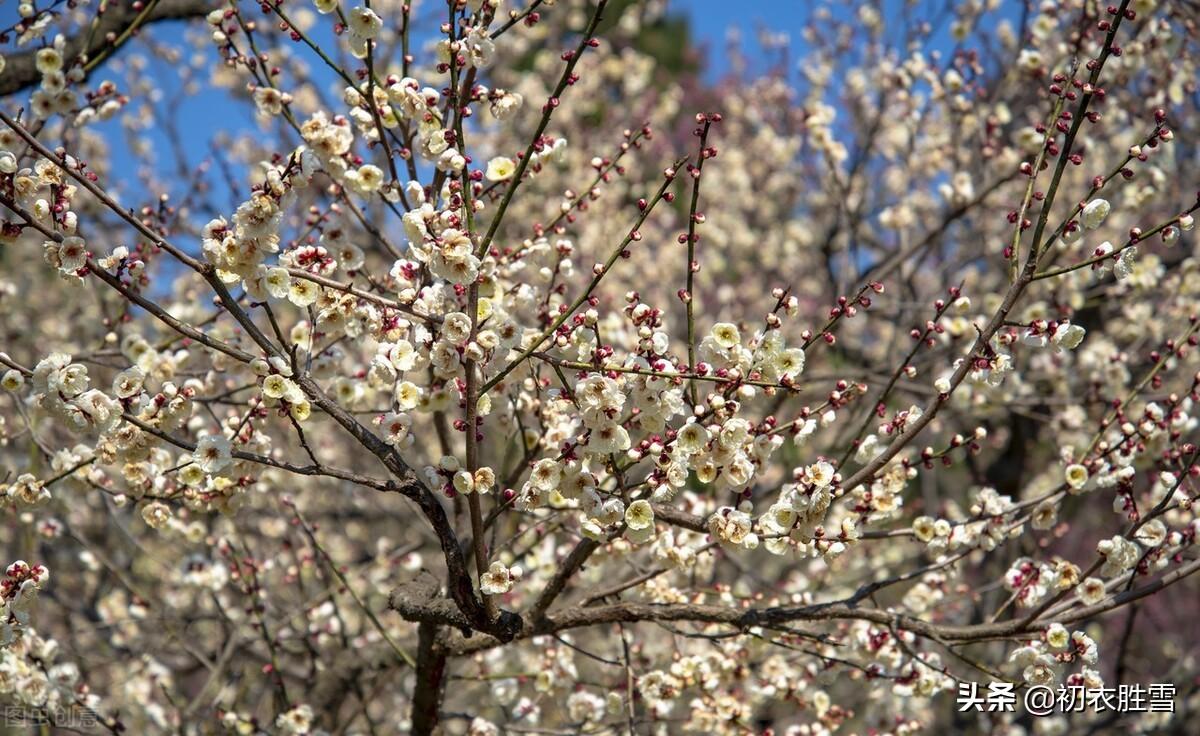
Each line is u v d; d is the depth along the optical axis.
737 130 10.72
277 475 5.30
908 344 7.65
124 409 3.21
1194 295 6.59
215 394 4.36
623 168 4.04
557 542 5.43
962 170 7.22
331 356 3.81
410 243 3.08
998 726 6.88
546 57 9.52
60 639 6.29
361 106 3.49
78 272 2.89
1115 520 8.92
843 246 8.69
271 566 5.58
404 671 6.39
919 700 5.68
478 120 9.30
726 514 3.18
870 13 8.66
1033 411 7.37
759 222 10.77
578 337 3.22
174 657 6.84
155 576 7.29
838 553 3.27
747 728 4.44
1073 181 7.70
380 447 3.22
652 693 4.24
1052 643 3.46
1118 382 6.06
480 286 3.24
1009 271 3.39
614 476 3.30
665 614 3.77
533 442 4.04
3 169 2.87
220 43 3.78
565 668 4.80
